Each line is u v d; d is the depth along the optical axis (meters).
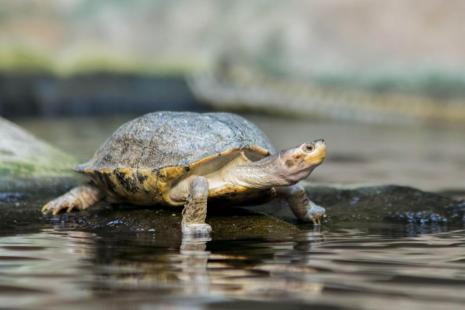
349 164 28.30
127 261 10.90
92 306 8.30
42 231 13.56
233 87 58.06
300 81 61.66
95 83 53.41
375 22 62.75
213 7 64.44
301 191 14.73
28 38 56.28
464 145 37.78
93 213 14.95
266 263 10.80
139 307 8.27
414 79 59.97
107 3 61.94
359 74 61.28
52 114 51.34
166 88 56.28
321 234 13.66
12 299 8.64
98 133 37.66
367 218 15.59
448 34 61.00
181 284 9.38
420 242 12.88
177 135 14.12
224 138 13.96
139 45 60.91
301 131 43.56
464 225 14.98
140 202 14.82
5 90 50.00
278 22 63.78
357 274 10.11
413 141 40.09
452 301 8.67
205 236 13.13
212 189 13.86
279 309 8.25
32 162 18.69
